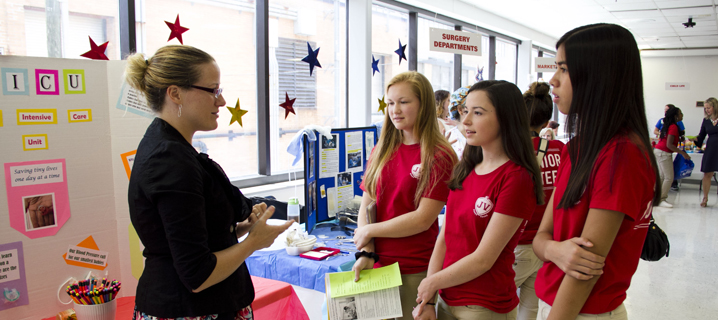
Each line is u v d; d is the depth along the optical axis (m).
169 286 0.95
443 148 1.49
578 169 0.95
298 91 4.06
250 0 3.54
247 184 3.58
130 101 1.67
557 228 1.05
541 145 2.02
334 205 2.48
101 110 1.63
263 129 3.70
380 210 1.59
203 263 0.92
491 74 7.81
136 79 1.02
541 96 2.09
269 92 3.73
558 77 1.03
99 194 1.65
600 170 0.90
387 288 1.37
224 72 3.43
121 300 1.70
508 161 1.27
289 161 4.02
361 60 4.46
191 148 1.00
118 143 1.67
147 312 0.96
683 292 3.33
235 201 1.08
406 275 1.50
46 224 1.53
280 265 1.86
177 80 0.98
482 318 1.25
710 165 6.14
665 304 3.12
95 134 1.62
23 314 1.50
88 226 1.62
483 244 1.23
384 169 1.58
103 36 2.67
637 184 0.88
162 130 0.98
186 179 0.91
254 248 1.06
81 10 2.54
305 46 4.08
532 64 9.30
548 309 1.06
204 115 1.03
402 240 1.51
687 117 11.60
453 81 6.75
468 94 1.33
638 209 0.88
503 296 1.26
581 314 0.96
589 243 0.89
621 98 0.91
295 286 1.82
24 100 1.47
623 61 0.91
